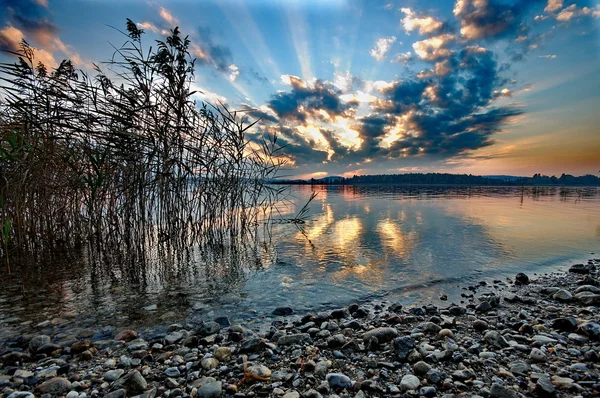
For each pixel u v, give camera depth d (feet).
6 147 13.57
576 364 7.65
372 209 45.70
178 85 18.03
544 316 11.24
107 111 15.49
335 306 12.45
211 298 13.12
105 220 19.02
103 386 7.13
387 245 22.26
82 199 20.18
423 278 15.51
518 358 8.22
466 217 36.42
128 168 18.35
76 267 17.39
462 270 16.71
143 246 19.29
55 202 20.85
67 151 15.89
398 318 10.90
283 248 21.76
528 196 80.89
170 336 9.69
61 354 8.71
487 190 123.34
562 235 25.67
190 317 11.35
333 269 16.90
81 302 12.59
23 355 8.39
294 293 13.70
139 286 14.48
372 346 8.89
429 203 56.29
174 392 6.84
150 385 7.20
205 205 22.89
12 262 17.47
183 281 15.20
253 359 8.41
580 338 9.10
